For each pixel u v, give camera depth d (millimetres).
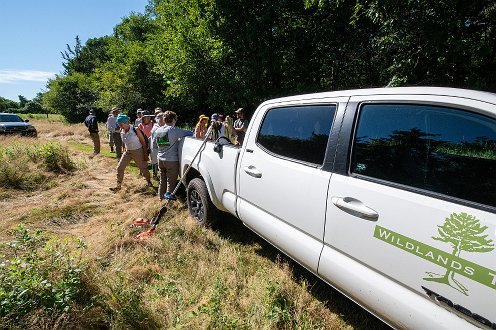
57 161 7527
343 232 1880
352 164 1926
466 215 1328
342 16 11008
